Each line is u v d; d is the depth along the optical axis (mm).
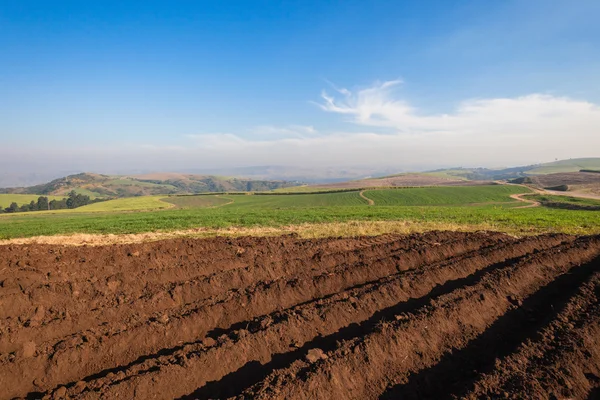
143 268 14617
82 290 11414
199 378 6938
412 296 11062
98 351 7852
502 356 7863
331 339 8594
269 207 74125
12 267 14180
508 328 9305
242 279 12633
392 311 10055
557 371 6711
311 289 11656
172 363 7078
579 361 7105
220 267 14328
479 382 6477
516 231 23359
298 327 8695
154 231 28469
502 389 6281
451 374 7387
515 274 12094
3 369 6996
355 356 7258
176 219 36812
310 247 17688
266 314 10188
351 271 12891
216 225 30578
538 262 13492
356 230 24250
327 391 6418
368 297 10305
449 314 9180
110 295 11445
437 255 15562
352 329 9078
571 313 9297
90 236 26781
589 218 30562
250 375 7262
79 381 6770
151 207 84250
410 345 7992
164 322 9031
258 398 5969
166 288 11719
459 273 13102
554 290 11695
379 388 6852
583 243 16422
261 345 7957
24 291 10773
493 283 11242
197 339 8891
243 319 9906
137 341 8328
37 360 7309
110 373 6855
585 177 128375
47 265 14453
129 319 9406
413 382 7078
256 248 17672
